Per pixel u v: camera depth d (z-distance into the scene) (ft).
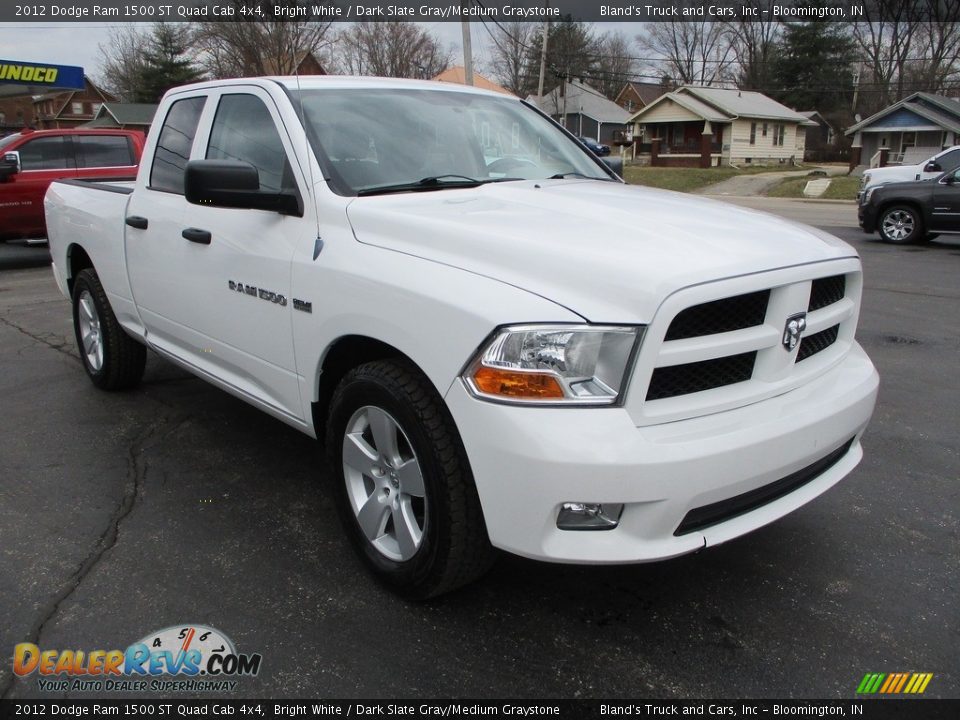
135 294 14.33
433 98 12.71
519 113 13.93
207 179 9.64
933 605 9.30
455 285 7.96
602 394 7.36
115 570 9.88
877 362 19.97
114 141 39.93
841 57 195.93
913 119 121.60
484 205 9.84
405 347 8.24
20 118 215.51
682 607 9.24
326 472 12.91
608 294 7.43
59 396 16.74
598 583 9.71
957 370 19.24
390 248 8.93
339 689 7.84
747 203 91.09
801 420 8.29
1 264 38.01
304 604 9.20
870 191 47.65
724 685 7.95
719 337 7.87
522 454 7.25
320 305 9.45
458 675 8.05
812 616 9.08
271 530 10.96
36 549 10.36
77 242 16.44
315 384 9.99
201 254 11.85
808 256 8.70
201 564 10.04
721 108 150.51
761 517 8.27
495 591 9.50
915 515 11.58
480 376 7.50
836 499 12.10
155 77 170.40
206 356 12.61
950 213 43.96
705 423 7.78
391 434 8.81
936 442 14.48
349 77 12.41
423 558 8.55
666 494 7.30
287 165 10.68
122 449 13.79
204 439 14.29
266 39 119.03
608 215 9.29
